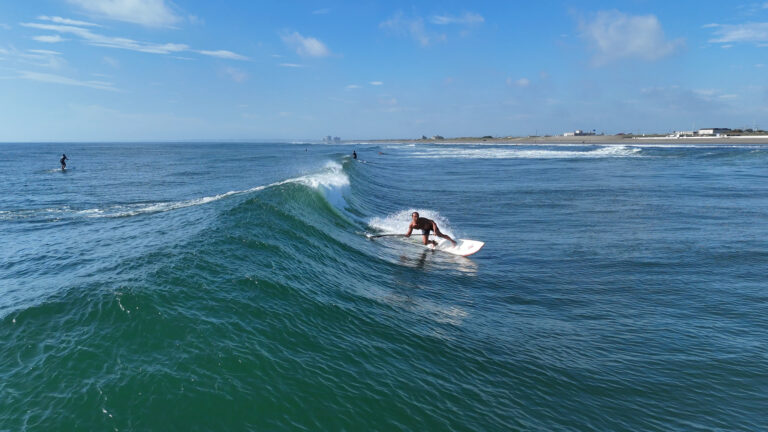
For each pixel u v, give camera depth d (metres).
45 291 5.70
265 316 5.45
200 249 7.30
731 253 11.48
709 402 5.09
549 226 15.54
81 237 10.32
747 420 4.77
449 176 36.03
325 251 9.70
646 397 5.15
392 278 9.48
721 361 6.03
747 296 8.48
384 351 5.43
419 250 12.34
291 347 4.88
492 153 78.62
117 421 3.34
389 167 47.78
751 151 56.59
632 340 6.68
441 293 8.71
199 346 4.42
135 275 5.89
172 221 10.75
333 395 4.17
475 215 17.86
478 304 8.20
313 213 13.28
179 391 3.72
